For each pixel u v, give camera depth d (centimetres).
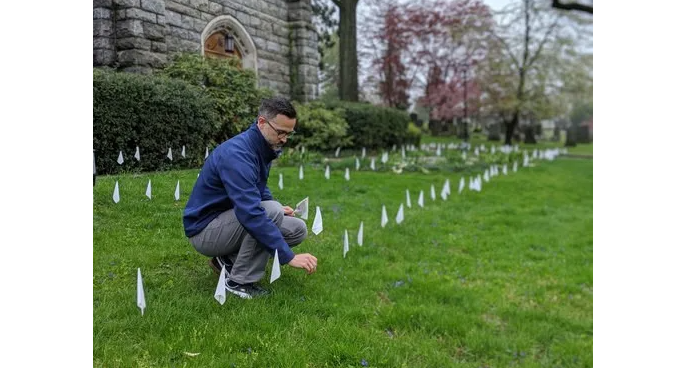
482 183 822
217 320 237
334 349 231
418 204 601
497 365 270
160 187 400
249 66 920
